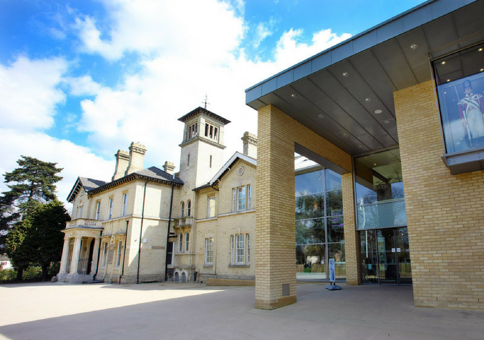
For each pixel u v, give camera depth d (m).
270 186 10.44
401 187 14.91
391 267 14.88
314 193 19.77
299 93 10.53
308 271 18.94
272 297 9.55
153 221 27.78
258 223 10.43
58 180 43.66
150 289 20.00
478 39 7.98
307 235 19.48
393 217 14.88
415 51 8.44
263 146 11.07
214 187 25.86
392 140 14.59
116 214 29.30
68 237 31.06
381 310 8.51
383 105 11.30
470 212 8.18
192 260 26.31
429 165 9.13
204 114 31.95
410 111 9.90
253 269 20.66
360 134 13.91
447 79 8.41
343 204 16.44
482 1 6.86
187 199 29.00
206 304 11.50
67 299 15.10
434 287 8.35
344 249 17.48
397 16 7.97
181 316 9.30
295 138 12.29
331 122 12.71
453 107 8.21
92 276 29.12
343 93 10.55
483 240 7.86
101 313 10.56
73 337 7.43
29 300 14.95
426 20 7.52
